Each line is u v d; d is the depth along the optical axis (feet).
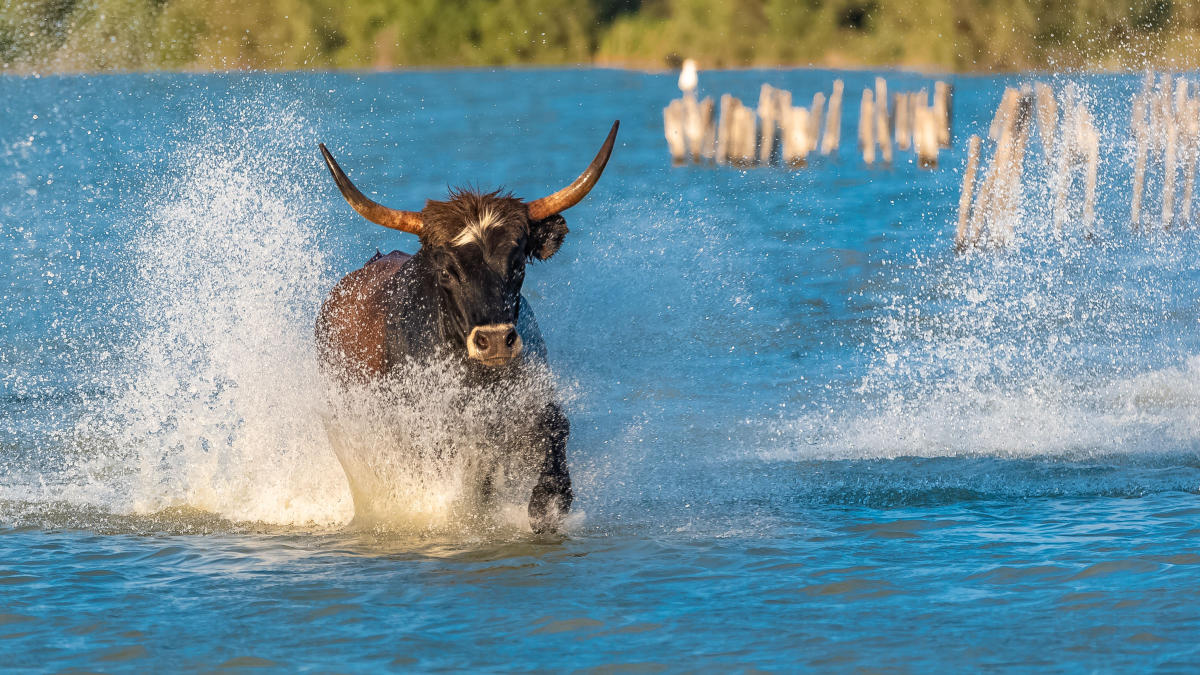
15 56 590.14
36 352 176.76
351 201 99.50
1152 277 229.25
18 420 143.43
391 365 103.91
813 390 156.04
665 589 88.79
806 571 92.22
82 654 78.23
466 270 95.40
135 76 626.23
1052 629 79.66
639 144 491.72
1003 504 110.11
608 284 213.46
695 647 78.13
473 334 93.81
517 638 80.02
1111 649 76.28
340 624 82.74
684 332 185.26
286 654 77.87
